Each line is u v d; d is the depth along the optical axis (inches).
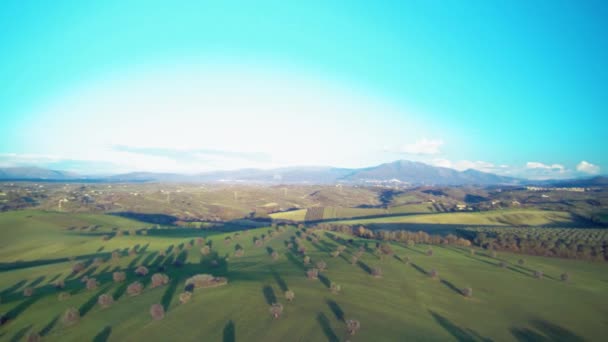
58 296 1785.2
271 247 3464.6
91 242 3678.6
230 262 2827.3
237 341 1321.4
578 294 2220.7
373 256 2970.0
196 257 3056.1
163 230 4923.7
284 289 1942.7
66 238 3863.2
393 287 2129.7
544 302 2046.0
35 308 1651.1
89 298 1777.8
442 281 2342.5
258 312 1594.5
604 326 1753.2
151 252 3272.6
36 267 2667.3
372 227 5866.1
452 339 1471.5
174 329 1409.9
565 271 2790.4
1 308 1654.8
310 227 5108.3
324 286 2039.9
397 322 1592.0
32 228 4188.0
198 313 1563.7
